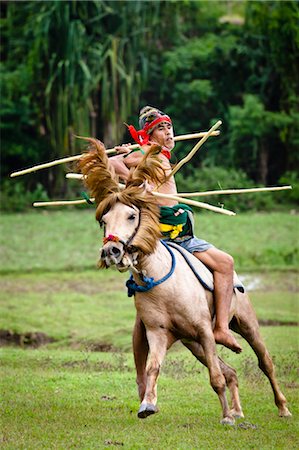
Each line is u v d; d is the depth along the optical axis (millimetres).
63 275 42844
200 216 62000
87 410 17656
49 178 71812
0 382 20641
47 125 71812
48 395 19219
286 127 69438
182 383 20688
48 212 66812
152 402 14695
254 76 73250
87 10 68438
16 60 72875
